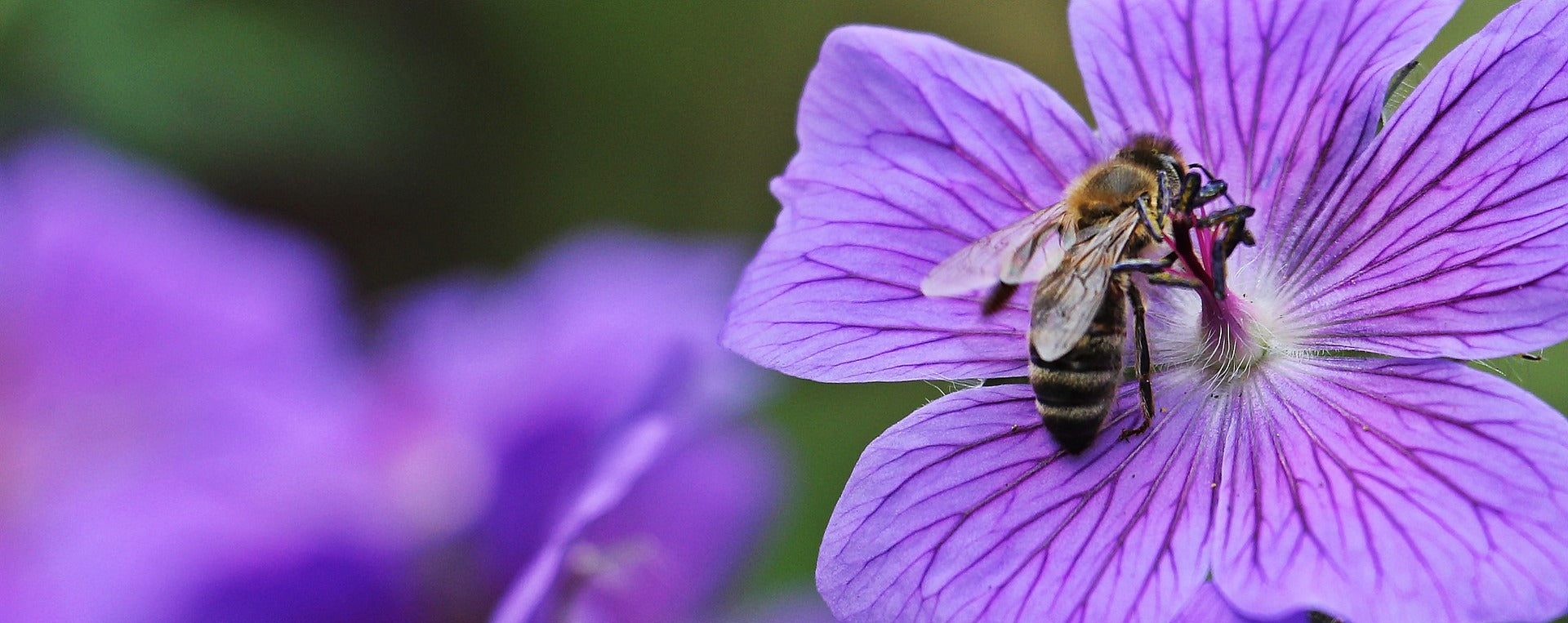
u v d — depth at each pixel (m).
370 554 0.21
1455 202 0.20
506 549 0.22
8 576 0.21
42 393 0.22
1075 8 0.21
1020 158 0.21
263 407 0.22
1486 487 0.19
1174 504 0.20
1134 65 0.21
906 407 0.27
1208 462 0.20
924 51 0.20
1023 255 0.20
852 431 0.27
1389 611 0.19
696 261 0.23
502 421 0.22
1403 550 0.19
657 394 0.22
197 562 0.21
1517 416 0.19
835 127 0.20
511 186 0.36
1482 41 0.20
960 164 0.20
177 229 0.23
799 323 0.20
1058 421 0.20
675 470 0.22
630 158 0.35
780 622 0.23
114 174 0.23
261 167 0.34
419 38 0.34
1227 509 0.20
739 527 0.22
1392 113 0.20
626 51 0.34
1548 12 0.20
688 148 0.35
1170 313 0.21
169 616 0.21
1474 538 0.19
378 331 0.25
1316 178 0.20
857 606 0.20
